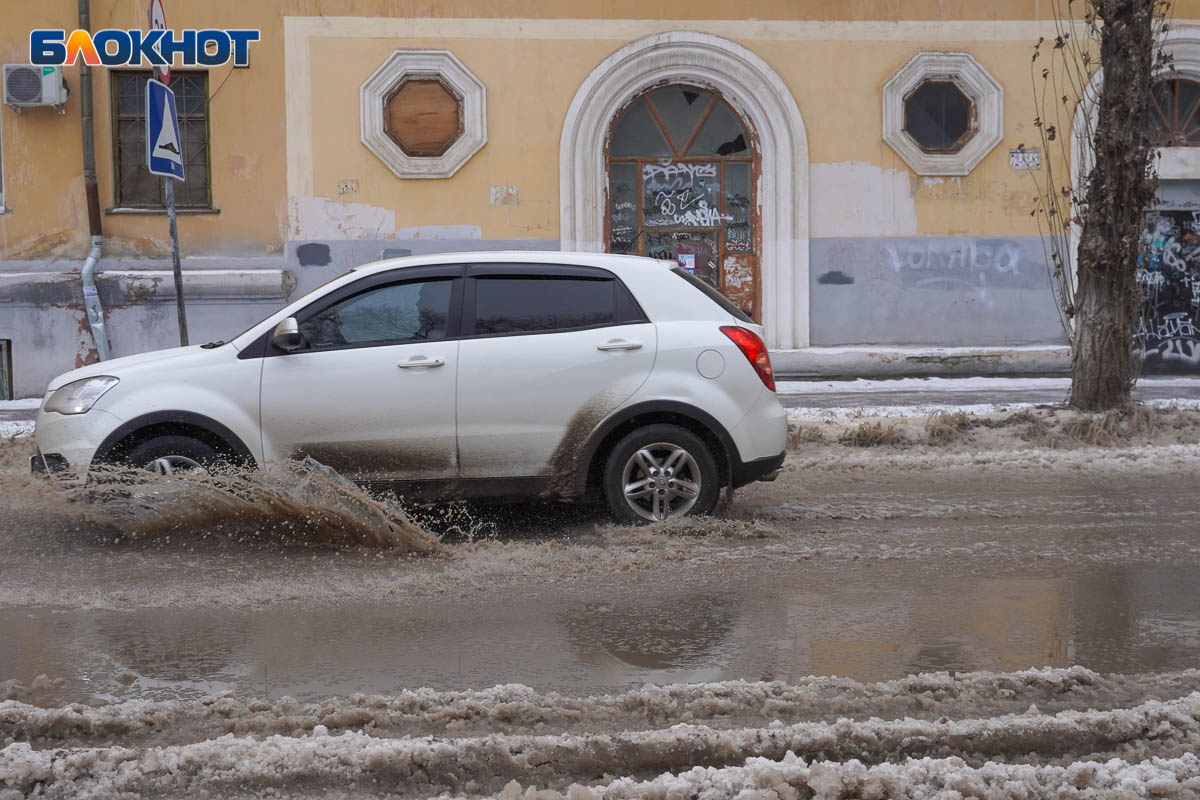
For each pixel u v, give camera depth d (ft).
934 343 61.36
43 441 26.58
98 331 56.75
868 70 60.29
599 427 27.07
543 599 21.47
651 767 13.47
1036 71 60.90
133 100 58.08
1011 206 61.11
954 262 61.11
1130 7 42.04
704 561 24.31
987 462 37.17
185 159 58.39
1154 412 42.55
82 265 57.31
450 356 26.94
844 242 60.80
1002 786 12.72
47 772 12.95
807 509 29.91
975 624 19.66
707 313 28.04
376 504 25.34
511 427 26.96
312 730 14.55
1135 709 14.75
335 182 58.54
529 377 26.96
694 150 61.11
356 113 58.34
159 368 26.68
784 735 13.89
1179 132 62.39
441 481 27.02
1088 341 42.55
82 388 26.55
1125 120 42.11
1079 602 21.09
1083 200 43.60
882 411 46.42
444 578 23.03
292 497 25.44
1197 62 61.52
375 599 21.50
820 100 60.29
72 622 19.98
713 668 17.34
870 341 61.31
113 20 57.11
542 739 13.74
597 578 23.00
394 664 17.60
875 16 60.13
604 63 59.16
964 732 13.99
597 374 27.12
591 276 27.81
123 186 58.23
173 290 57.21
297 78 58.08
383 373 26.76
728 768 12.94
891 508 30.12
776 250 60.70
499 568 23.76
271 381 26.53
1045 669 16.51
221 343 27.86
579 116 59.26
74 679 16.90
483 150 59.00
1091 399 42.47
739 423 27.45
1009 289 61.41
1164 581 22.63
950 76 60.54
